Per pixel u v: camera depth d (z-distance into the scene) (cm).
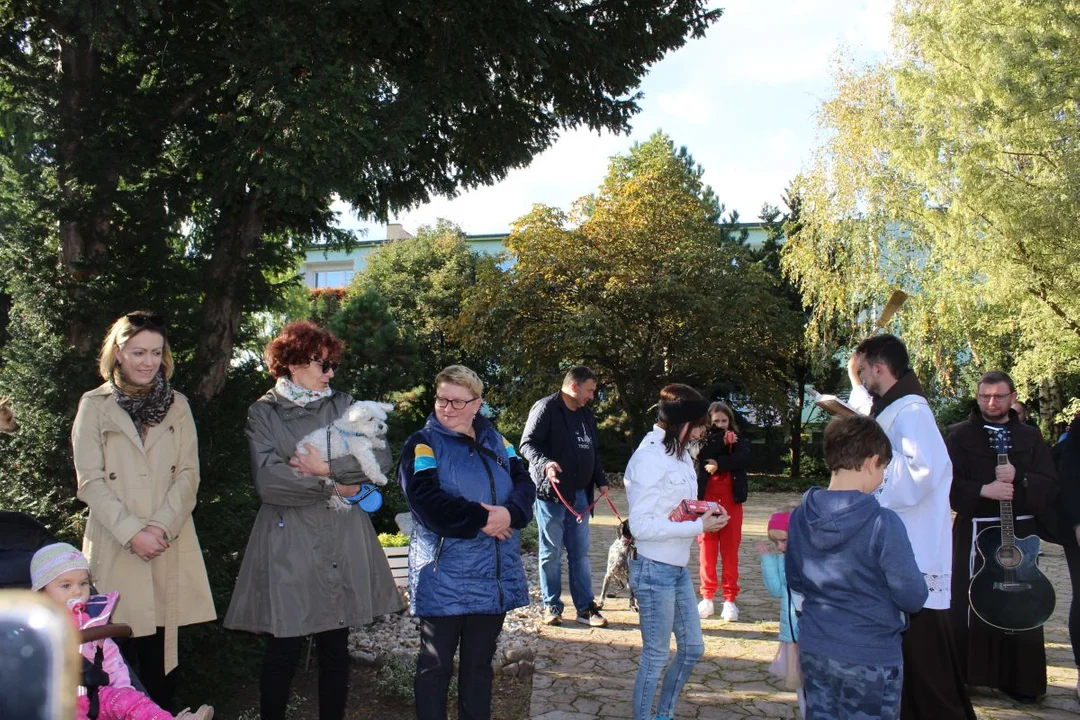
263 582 355
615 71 675
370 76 507
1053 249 1409
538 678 519
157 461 352
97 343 435
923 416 373
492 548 342
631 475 390
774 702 475
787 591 340
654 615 382
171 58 517
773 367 2311
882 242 1933
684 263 2078
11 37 505
